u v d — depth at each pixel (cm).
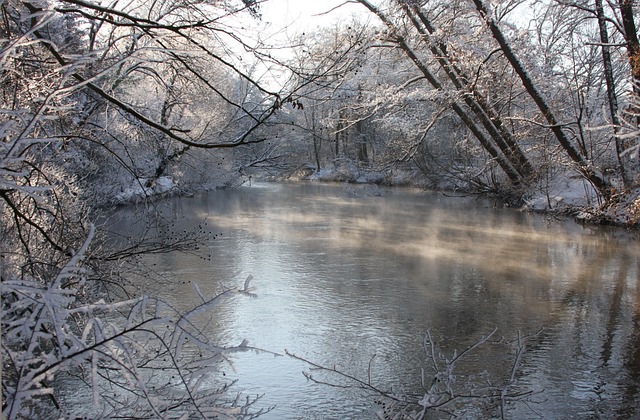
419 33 2044
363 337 795
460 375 612
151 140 788
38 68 416
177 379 529
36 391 208
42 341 444
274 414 579
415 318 875
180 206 2212
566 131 1984
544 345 761
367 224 1781
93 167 785
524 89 2150
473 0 1864
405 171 3136
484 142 2223
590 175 1761
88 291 561
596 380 654
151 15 612
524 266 1214
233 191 2975
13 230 473
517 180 2211
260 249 1359
